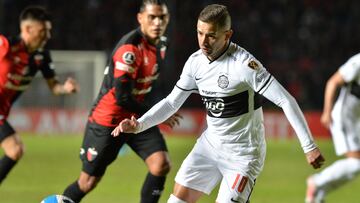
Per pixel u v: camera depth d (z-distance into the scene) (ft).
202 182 70.23
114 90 78.74
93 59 232.73
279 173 152.35
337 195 122.11
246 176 67.72
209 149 69.56
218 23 62.23
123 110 79.46
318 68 278.26
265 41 298.35
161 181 81.00
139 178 140.46
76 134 235.81
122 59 77.77
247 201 69.15
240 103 65.98
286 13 308.81
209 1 301.63
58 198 64.69
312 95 267.39
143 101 82.99
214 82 65.72
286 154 192.24
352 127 89.76
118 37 294.25
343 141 90.02
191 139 225.56
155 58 81.66
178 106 69.67
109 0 300.40
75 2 297.94
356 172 89.45
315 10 310.24
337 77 87.76
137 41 79.10
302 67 282.97
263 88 63.52
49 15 90.43
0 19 281.95
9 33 284.20
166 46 84.53
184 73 68.23
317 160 62.54
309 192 90.63
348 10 310.86
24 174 143.33
